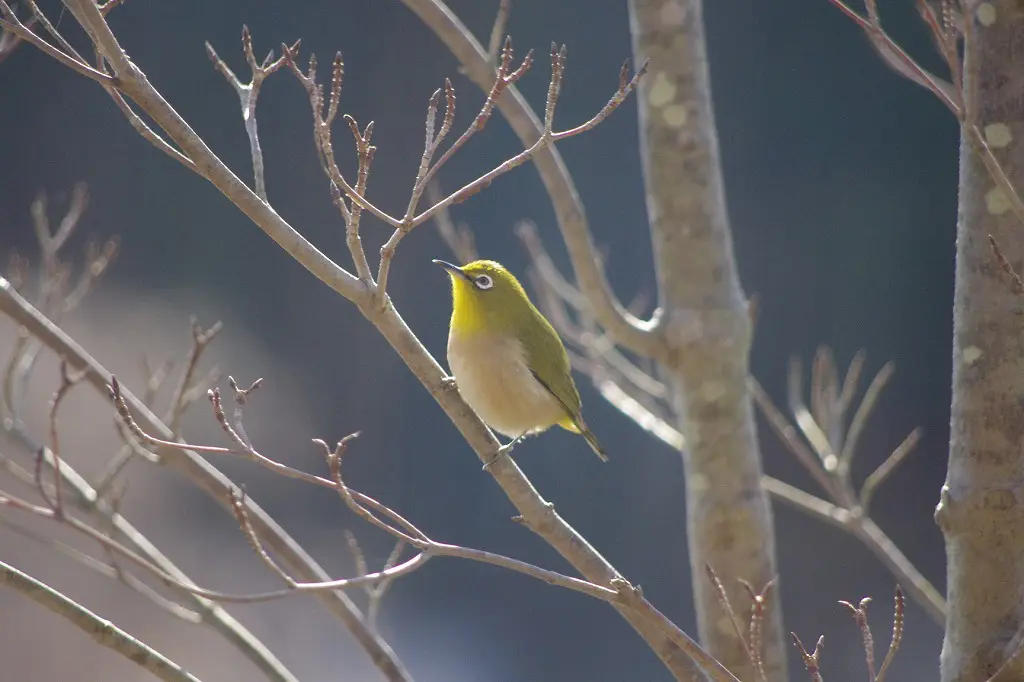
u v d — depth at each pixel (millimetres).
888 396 20344
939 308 20688
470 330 6602
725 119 21625
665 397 8094
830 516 7105
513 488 4629
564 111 20672
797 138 21516
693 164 6273
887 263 21000
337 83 3914
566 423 7160
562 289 9352
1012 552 3984
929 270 20812
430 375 4562
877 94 21266
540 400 6723
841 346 20797
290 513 18078
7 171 20609
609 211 20578
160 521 16641
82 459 15875
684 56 6281
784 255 21188
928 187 21016
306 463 18422
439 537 18438
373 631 5602
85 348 18031
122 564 15281
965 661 4043
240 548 16734
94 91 21109
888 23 20609
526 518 4613
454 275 6582
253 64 4328
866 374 20500
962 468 4066
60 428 16047
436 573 17844
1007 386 3961
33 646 14273
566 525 4637
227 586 15953
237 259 20875
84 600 14844
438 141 3977
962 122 3361
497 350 6566
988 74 3992
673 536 18562
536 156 6180
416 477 19016
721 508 6125
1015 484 3963
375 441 19250
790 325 20859
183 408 5883
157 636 14867
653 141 6355
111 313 19297
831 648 16844
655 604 18234
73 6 3961
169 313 19656
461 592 17734
